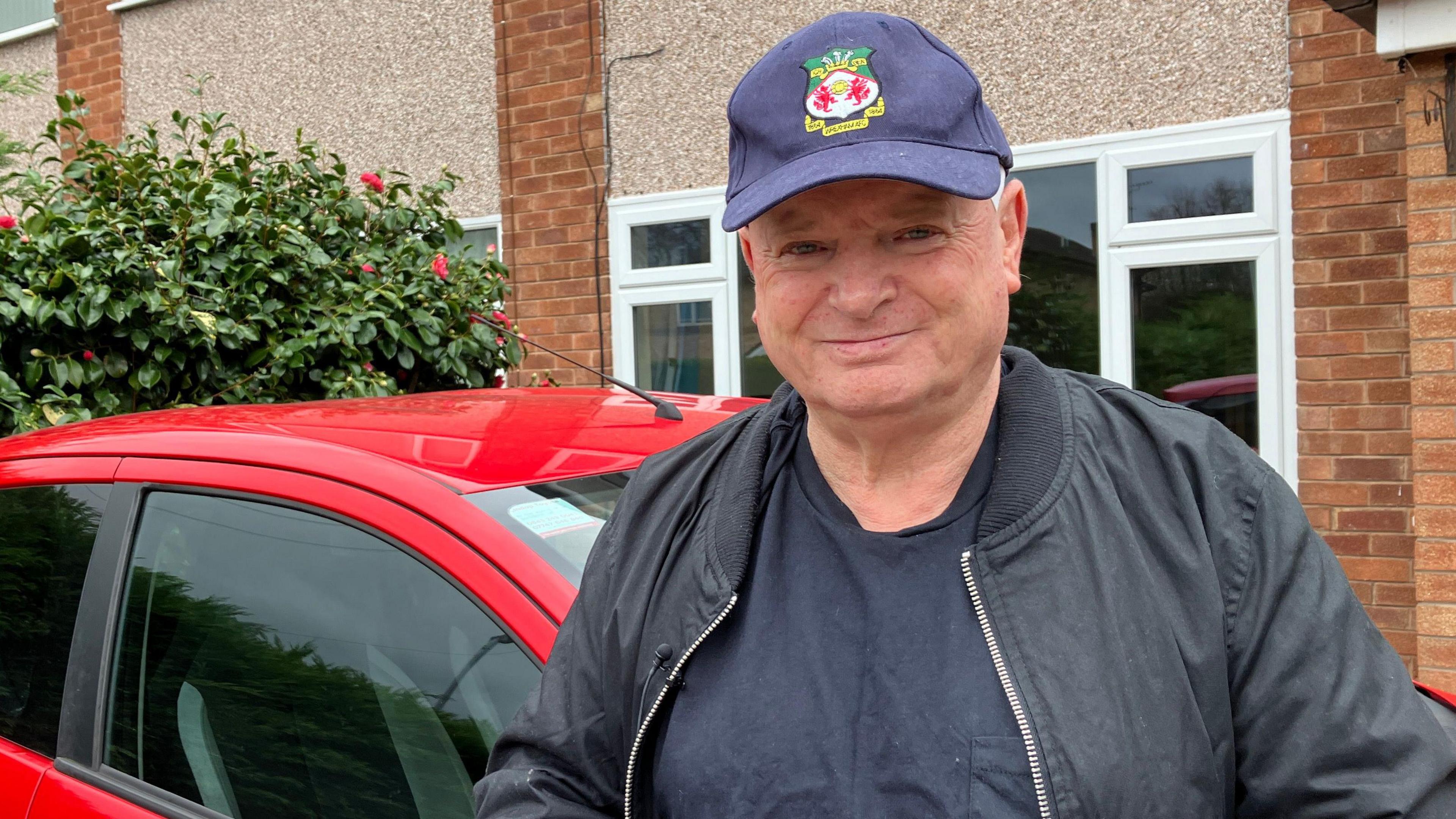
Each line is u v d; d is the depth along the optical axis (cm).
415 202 449
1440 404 367
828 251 110
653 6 536
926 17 482
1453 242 363
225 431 190
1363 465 403
